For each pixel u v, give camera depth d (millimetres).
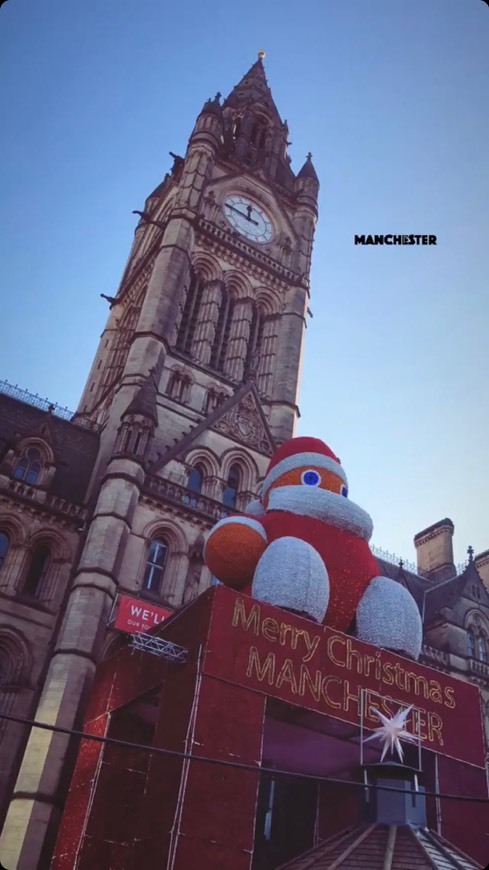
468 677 48938
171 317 53750
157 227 67188
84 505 42312
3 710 34625
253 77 85688
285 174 77250
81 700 33375
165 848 21969
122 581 38750
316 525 29375
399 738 26984
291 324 61375
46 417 45531
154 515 41688
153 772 24625
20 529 39906
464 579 55250
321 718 27031
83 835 26797
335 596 28578
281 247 67250
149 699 28484
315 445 32906
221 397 53344
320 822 30250
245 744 24172
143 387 45531
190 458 46344
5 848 29547
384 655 28484
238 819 23000
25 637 36844
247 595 26781
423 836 22609
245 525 29203
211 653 25078
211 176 66625
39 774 31016
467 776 28469
